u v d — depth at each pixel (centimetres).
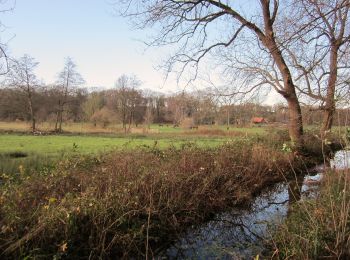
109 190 690
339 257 526
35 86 4969
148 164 954
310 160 1455
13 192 630
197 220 823
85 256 584
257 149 1283
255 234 757
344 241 550
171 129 4838
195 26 1482
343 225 551
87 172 843
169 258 657
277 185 1189
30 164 1369
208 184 915
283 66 1393
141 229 656
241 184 1041
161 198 775
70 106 5572
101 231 612
